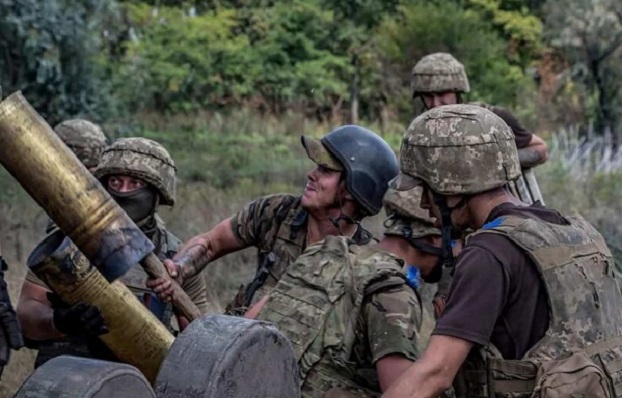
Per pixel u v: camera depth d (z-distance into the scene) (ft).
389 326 10.63
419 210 11.59
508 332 10.05
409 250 11.73
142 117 67.82
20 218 33.96
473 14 70.79
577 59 65.98
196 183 48.06
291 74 75.15
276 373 8.54
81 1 52.08
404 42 69.26
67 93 52.31
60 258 10.09
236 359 8.09
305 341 10.71
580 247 10.30
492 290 9.91
